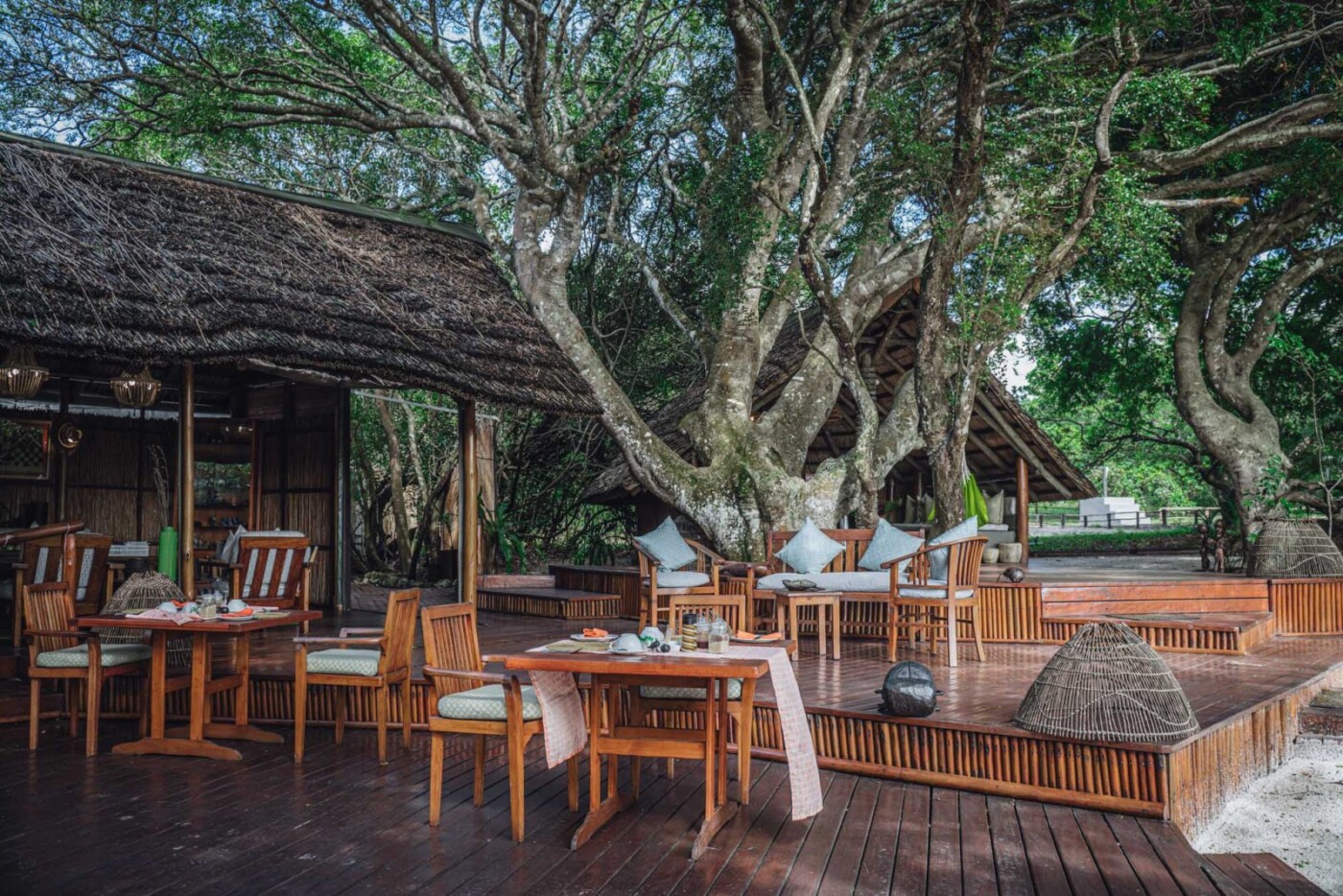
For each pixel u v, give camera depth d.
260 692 6.27
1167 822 4.40
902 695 5.09
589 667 3.98
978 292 9.74
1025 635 8.70
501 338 8.74
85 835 4.02
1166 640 8.38
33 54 10.92
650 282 12.26
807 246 9.23
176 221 7.77
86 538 6.71
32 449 10.00
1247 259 13.23
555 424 17.33
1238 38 11.08
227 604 5.66
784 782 5.00
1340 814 5.30
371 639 5.25
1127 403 18.02
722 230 10.76
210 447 11.19
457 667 4.60
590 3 11.02
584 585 11.16
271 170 15.09
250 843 3.94
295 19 11.22
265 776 4.96
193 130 10.52
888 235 12.23
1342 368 15.15
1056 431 28.55
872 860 3.88
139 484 10.78
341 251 8.64
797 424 11.00
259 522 10.88
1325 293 15.19
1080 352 16.89
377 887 3.48
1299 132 11.03
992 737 4.88
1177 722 4.68
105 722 6.20
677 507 10.45
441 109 13.32
